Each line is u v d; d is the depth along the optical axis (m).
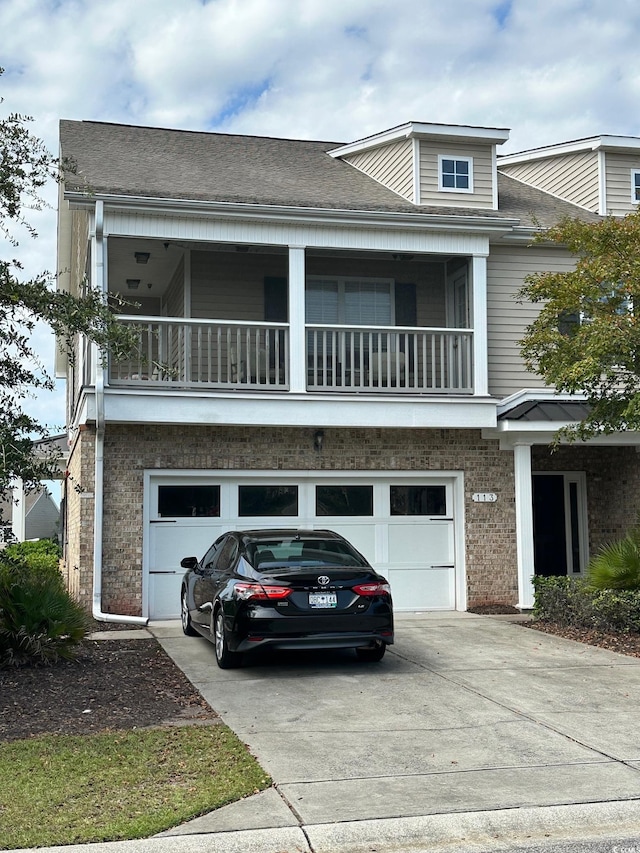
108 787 5.93
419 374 16.69
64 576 19.47
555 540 16.36
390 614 9.73
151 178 14.93
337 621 9.47
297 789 5.95
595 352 11.23
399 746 6.98
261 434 14.08
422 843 5.23
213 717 7.81
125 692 8.72
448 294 16.94
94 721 7.65
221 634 9.80
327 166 18.34
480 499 14.81
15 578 10.02
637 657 10.62
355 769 6.39
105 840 5.06
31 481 9.03
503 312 15.73
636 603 11.70
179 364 14.90
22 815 5.42
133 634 12.23
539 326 12.72
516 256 15.86
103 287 13.10
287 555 10.12
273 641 9.32
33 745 6.86
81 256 17.47
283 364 16.45
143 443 13.59
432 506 14.82
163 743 6.93
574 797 5.83
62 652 9.99
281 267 16.72
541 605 13.50
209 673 9.66
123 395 13.09
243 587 9.52
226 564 10.52
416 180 16.14
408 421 14.17
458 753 6.81
